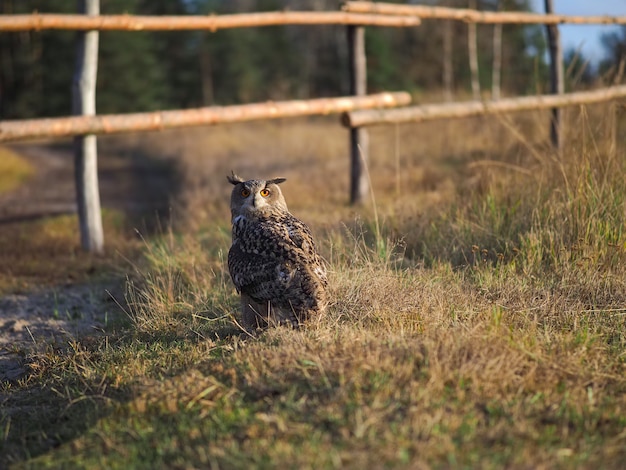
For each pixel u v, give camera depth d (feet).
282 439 21.75
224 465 20.70
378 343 27.25
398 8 69.46
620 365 27.37
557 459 20.26
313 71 343.87
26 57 281.95
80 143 58.85
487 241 44.01
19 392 31.78
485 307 33.42
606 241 41.09
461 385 24.26
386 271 38.40
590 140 51.37
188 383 26.43
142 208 94.43
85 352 34.50
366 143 70.54
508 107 69.87
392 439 20.92
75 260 56.75
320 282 31.37
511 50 220.64
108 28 56.80
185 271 44.86
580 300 34.83
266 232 32.50
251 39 342.85
